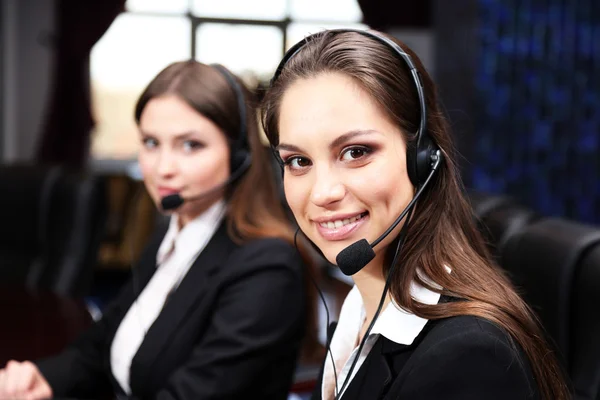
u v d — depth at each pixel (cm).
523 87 391
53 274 232
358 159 73
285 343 130
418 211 78
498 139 393
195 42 563
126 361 141
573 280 106
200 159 133
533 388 70
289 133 74
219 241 138
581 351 103
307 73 74
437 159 75
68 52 534
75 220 234
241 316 127
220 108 132
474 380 68
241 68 572
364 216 74
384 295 76
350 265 72
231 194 139
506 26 388
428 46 536
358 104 72
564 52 391
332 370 88
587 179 399
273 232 136
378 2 561
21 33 552
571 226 114
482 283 76
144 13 553
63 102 534
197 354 127
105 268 508
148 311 143
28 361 150
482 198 139
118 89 561
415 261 77
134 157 568
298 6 575
